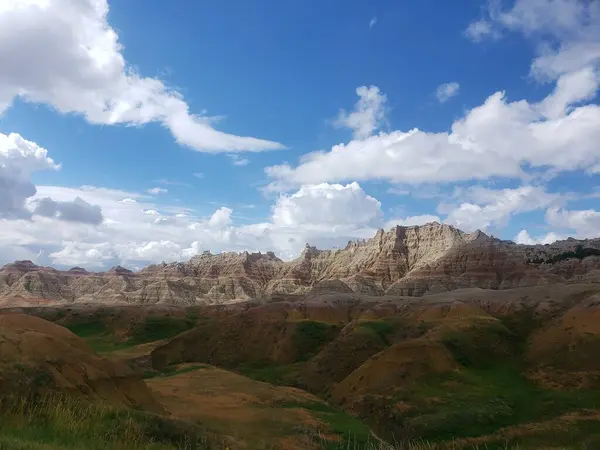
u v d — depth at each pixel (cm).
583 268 16588
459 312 10156
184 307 15012
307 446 3950
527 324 9194
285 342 10381
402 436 5466
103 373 3438
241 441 3322
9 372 2577
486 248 18525
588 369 6762
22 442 1468
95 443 1800
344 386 7569
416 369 7238
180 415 4072
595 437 4503
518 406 6209
